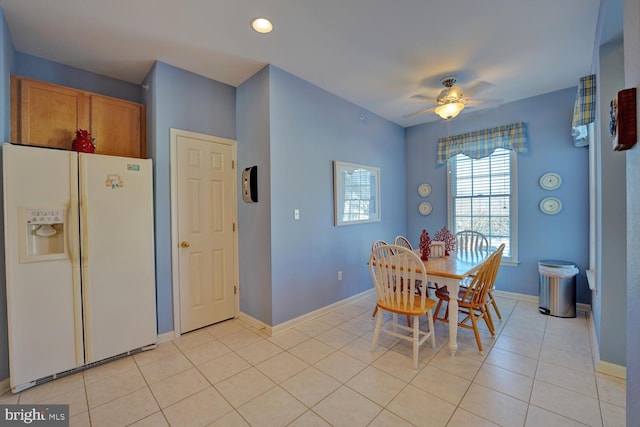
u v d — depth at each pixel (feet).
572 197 11.05
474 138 13.33
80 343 7.12
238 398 6.14
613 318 6.72
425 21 7.00
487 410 5.67
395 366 7.29
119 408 5.87
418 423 5.36
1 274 6.35
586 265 10.78
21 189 6.38
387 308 7.63
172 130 9.07
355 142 12.48
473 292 8.22
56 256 6.81
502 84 10.57
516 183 12.31
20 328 6.38
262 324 9.63
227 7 6.41
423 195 15.31
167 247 8.95
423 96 11.69
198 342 8.74
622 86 6.65
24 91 7.36
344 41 7.84
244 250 10.43
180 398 6.16
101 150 8.57
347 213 11.95
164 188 8.89
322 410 5.74
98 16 6.66
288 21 6.97
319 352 8.06
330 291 11.26
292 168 9.81
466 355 7.77
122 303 7.77
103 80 9.54
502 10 6.62
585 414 5.50
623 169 6.61
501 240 12.79
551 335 8.88
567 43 7.97
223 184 10.37
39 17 6.66
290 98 9.71
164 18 6.79
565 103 11.10
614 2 5.52
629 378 3.31
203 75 9.78
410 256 7.46
